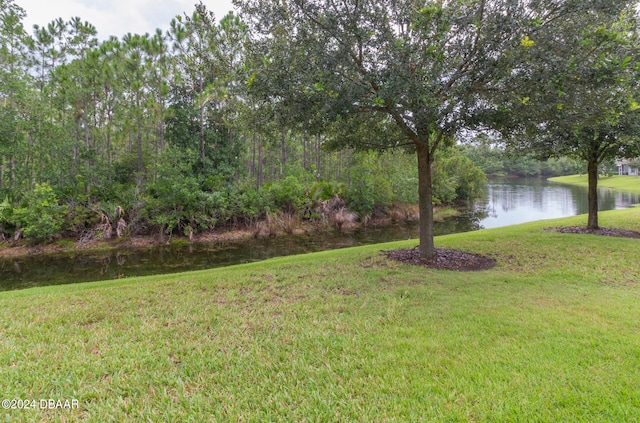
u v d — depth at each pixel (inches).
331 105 174.7
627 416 76.7
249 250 495.5
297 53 187.0
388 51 174.4
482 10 175.3
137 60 559.8
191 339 125.3
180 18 422.6
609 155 349.1
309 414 81.7
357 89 176.7
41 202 475.5
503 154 365.4
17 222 461.7
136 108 567.5
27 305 168.4
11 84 519.2
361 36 175.6
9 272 371.2
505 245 291.7
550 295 166.9
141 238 523.8
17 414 83.7
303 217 665.6
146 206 525.3
